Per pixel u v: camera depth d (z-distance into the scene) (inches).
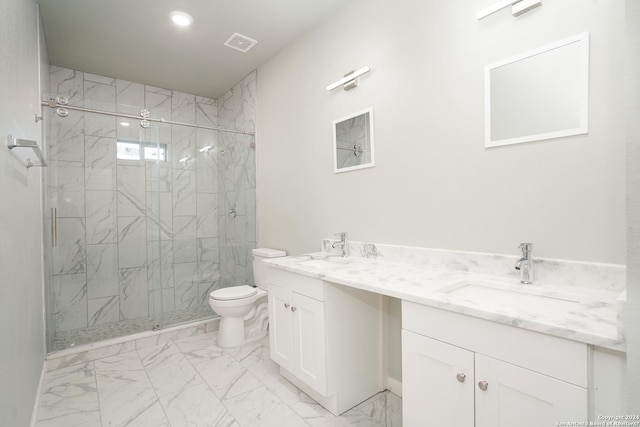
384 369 75.0
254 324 109.4
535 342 33.9
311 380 67.7
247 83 132.9
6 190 43.0
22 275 54.3
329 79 92.3
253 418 64.4
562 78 48.4
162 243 128.3
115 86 133.2
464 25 60.6
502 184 55.7
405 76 71.6
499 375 36.8
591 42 45.6
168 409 67.9
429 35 66.6
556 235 49.6
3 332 40.1
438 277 57.2
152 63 120.6
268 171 120.9
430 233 67.6
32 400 62.6
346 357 67.2
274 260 83.9
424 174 68.2
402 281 54.6
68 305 113.3
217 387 76.7
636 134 27.8
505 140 54.9
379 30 77.5
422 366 45.3
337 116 89.9
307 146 101.6
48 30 97.3
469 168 60.3
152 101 141.6
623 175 43.2
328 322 64.3
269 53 114.7
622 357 29.1
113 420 64.4
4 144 42.3
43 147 91.4
